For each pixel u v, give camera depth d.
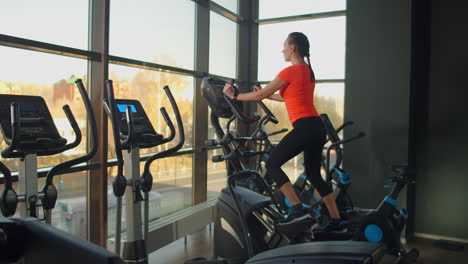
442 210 4.27
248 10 5.57
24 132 1.87
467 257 3.70
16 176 2.53
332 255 1.69
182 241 4.16
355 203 4.38
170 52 4.13
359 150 4.36
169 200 4.24
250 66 5.61
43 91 2.74
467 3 4.12
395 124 4.18
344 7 4.98
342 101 5.00
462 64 4.15
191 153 4.54
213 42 4.98
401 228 3.21
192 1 4.45
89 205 3.15
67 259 0.74
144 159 3.79
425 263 3.53
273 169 2.93
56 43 2.82
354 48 4.37
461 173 4.18
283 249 1.91
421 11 4.29
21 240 0.84
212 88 3.04
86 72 3.08
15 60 2.55
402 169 3.14
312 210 3.15
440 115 4.25
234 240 3.07
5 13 2.47
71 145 1.97
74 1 2.95
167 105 4.08
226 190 3.22
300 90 2.86
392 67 4.19
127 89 3.52
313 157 2.96
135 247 2.41
